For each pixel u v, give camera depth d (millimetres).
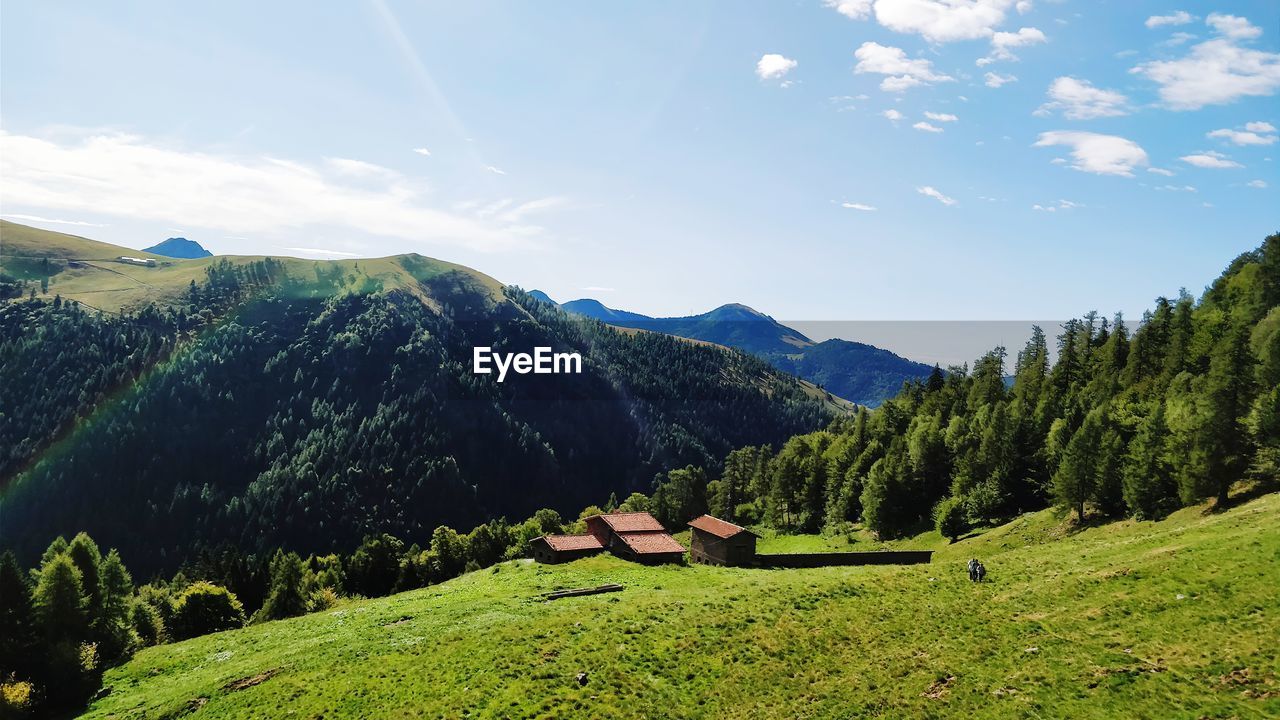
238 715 42406
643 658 42062
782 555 81625
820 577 60531
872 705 33344
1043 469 101688
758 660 40312
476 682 40781
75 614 64562
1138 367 122312
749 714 34594
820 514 135250
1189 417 73375
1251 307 114000
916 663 36719
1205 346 111062
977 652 36531
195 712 44688
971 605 43750
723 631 45156
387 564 135500
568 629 48281
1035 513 92938
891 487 110750
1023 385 146250
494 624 53438
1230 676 28688
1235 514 52875
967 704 31719
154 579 198125
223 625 88750
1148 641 33281
